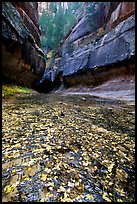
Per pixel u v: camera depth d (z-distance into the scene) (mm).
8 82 21781
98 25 48781
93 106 14461
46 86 58719
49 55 68625
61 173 4309
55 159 4883
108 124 9352
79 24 56562
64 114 10359
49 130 7129
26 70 26344
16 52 20375
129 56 25812
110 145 6453
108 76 32062
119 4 36500
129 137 7699
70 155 5266
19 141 5977
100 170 4781
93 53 37000
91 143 6320
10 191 3688
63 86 48750
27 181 3971
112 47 31203
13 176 4145
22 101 14969
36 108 11836
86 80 38750
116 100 18234
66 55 50250
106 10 45062
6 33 16859
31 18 33500
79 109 12562
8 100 14820
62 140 6211
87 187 3986
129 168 5195
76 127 7918
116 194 4004
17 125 7711
